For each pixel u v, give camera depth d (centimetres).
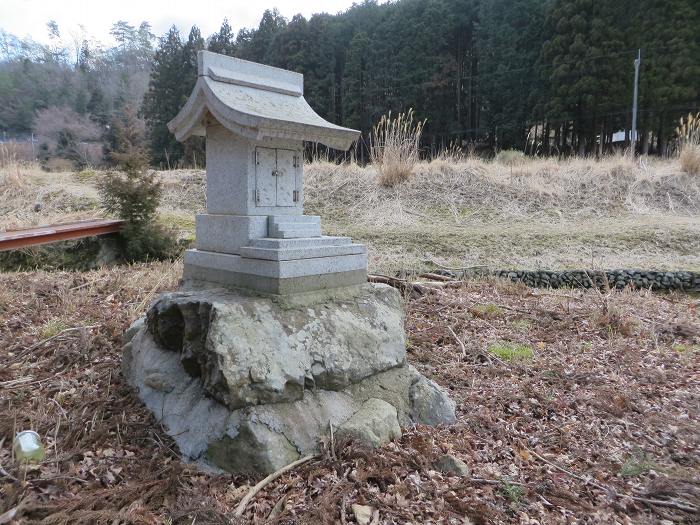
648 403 311
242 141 269
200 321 239
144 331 296
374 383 267
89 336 339
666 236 739
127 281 492
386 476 210
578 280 611
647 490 218
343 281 288
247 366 221
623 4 1413
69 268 658
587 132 1602
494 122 1828
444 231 784
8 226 698
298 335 245
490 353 380
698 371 366
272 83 300
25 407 252
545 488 216
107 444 225
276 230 272
